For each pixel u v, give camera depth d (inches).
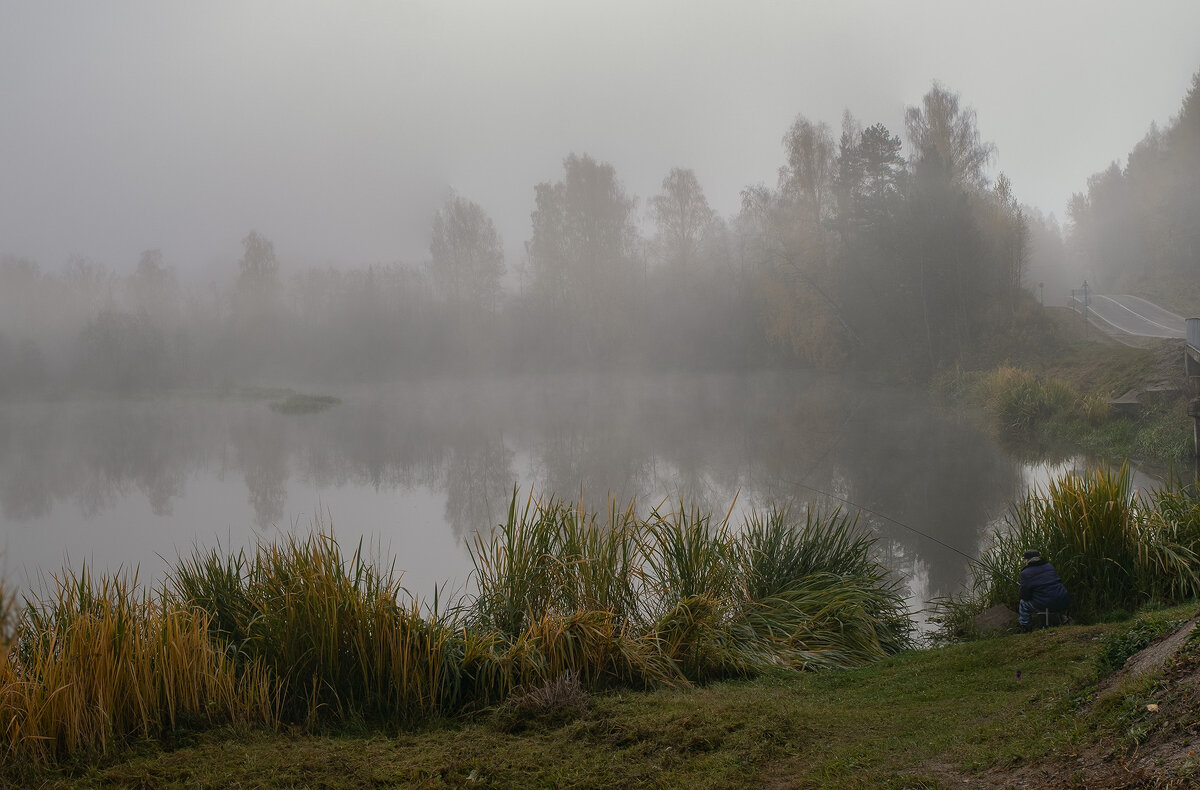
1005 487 751.7
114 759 186.5
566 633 255.3
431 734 208.8
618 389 2502.5
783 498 748.0
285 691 227.3
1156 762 121.9
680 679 255.1
